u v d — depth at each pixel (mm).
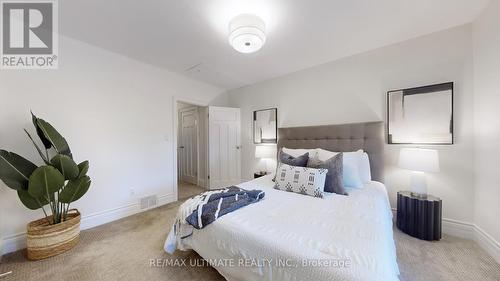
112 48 2479
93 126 2412
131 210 2764
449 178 2080
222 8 1713
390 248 1068
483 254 1733
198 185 4414
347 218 1347
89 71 2375
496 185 1669
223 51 2559
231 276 1289
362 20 1908
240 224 1297
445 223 2102
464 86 2004
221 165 4059
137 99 2852
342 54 2660
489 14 1715
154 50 2533
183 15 1815
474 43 1939
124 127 2705
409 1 1653
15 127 1901
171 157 3309
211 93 4043
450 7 1745
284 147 3285
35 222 1867
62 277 1510
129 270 1585
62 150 1900
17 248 1867
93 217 2393
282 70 3234
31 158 1986
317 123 3023
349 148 2631
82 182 1873
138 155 2863
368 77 2568
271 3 1649
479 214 1884
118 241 2035
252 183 2459
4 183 1704
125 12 1779
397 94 2357
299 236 1123
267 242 1105
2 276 1518
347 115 2734
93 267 1621
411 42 2275
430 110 2160
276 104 3559
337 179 1980
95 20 1905
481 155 1850
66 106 2207
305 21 1907
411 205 2053
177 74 3398
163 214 2771
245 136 4109
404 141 2316
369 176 2350
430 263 1625
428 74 2188
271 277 1062
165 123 3221
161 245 1957
